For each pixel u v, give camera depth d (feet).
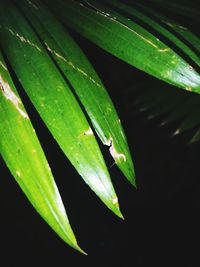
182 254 5.96
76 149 0.99
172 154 6.30
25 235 5.83
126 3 1.43
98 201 6.29
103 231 6.09
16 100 0.99
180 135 5.40
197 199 6.19
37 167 0.93
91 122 1.06
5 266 5.51
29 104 2.82
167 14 1.77
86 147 0.99
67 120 1.02
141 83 2.88
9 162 0.93
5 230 5.80
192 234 6.12
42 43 1.15
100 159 0.99
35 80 1.06
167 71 1.15
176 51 1.28
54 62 1.11
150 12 1.44
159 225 6.20
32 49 1.12
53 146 4.97
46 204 0.91
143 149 6.36
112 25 1.25
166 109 2.56
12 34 1.15
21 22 1.20
